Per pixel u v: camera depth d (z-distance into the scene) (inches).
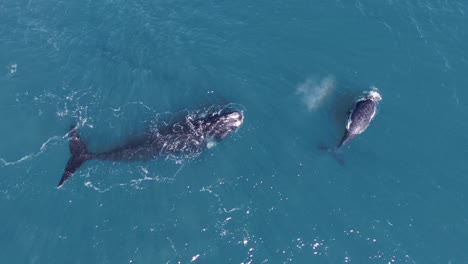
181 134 1595.7
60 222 1424.7
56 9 1967.3
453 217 1464.1
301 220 1455.5
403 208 1480.1
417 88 1729.8
